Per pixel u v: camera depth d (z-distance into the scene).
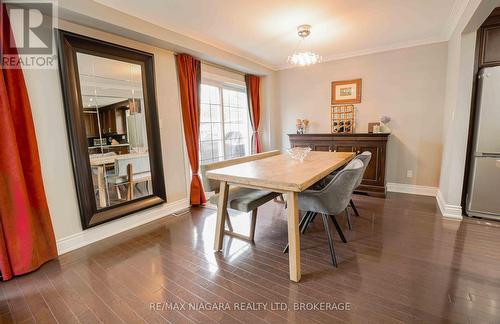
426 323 1.37
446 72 3.47
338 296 1.61
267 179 1.79
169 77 3.24
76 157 2.33
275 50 3.83
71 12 2.07
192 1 2.26
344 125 4.33
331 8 2.47
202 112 4.03
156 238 2.57
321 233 2.56
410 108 3.80
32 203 2.05
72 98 2.28
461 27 2.61
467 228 2.58
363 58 4.07
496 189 2.72
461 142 2.79
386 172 4.09
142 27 2.58
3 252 1.85
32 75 2.05
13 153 1.87
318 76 4.55
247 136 5.04
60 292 1.74
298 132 4.64
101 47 2.48
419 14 2.67
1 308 1.59
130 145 2.81
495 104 2.62
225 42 3.41
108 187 2.62
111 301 1.63
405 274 1.82
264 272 1.91
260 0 2.27
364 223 2.78
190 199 3.58
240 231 2.66
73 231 2.37
